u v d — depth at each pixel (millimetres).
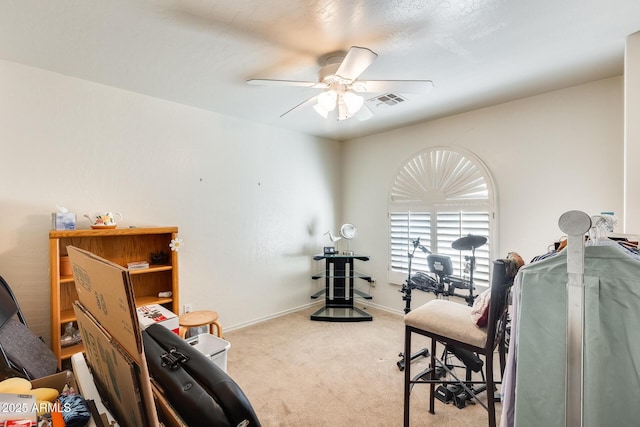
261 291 3834
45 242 2365
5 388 956
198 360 827
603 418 880
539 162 2879
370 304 4418
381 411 2098
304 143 4328
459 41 1964
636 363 853
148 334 1029
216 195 3398
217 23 1771
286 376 2539
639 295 854
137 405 685
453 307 1915
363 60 1721
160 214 2980
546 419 989
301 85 2135
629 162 1839
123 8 1636
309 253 4398
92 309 900
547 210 2836
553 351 985
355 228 4422
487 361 1591
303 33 1873
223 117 3449
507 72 2412
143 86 2684
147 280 2902
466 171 3375
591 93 2594
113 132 2693
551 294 1000
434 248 3643
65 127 2457
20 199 2271
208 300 3342
